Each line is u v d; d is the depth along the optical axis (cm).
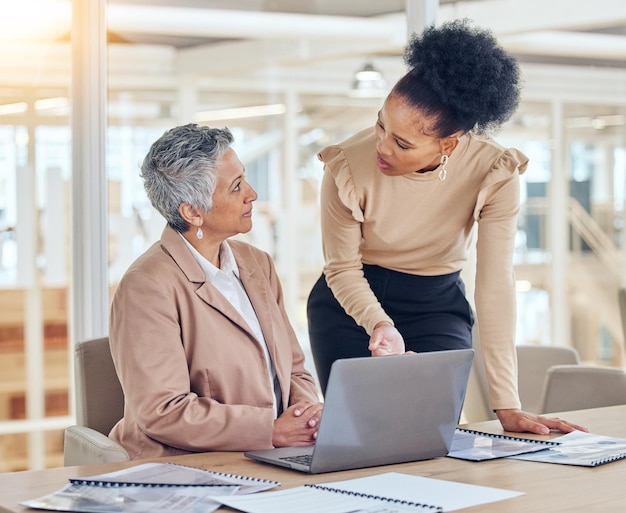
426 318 268
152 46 495
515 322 233
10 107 429
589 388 292
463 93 209
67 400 453
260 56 520
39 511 143
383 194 248
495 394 224
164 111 502
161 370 202
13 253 441
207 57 512
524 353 352
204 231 224
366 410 169
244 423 195
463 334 273
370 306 244
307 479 163
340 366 164
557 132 674
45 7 398
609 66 654
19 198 441
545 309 697
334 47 515
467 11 477
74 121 353
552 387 296
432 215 250
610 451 185
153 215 462
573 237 696
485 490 154
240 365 215
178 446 199
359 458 171
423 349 266
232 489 152
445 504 144
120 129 499
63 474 167
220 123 539
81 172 353
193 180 218
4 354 443
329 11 497
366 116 562
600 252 703
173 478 160
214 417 196
